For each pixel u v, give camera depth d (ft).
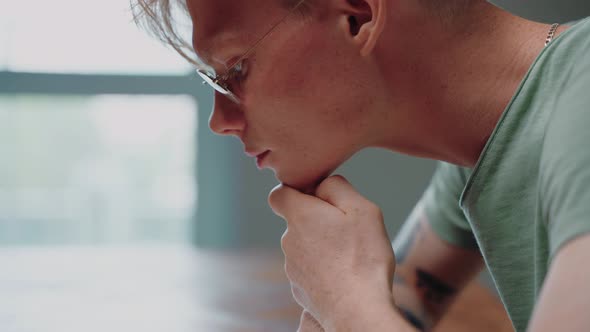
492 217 3.12
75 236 15.23
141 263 12.00
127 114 15.07
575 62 2.83
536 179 2.95
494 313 6.57
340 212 3.50
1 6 14.61
